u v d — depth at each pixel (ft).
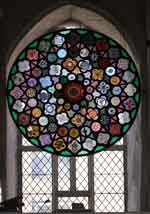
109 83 89.15
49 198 101.19
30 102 88.63
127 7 86.33
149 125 84.74
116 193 101.09
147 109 85.20
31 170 101.40
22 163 101.40
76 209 82.53
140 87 87.04
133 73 88.84
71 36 89.66
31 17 86.17
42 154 101.76
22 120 88.48
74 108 88.89
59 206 101.14
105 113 88.89
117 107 88.89
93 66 89.40
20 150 101.30
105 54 89.45
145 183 84.43
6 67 85.56
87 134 88.63
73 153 88.38
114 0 86.43
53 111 88.74
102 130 88.74
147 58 85.46
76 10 88.38
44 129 88.48
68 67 89.35
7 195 85.10
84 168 101.71
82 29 89.81
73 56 89.51
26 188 101.24
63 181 101.55
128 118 88.74
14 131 93.09
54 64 89.30
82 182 101.50
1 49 85.20
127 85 88.94
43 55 89.30
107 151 101.60
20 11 86.17
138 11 86.17
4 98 84.84
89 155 94.53
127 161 99.81
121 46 89.35
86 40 89.71
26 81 88.74
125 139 101.40
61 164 101.81
